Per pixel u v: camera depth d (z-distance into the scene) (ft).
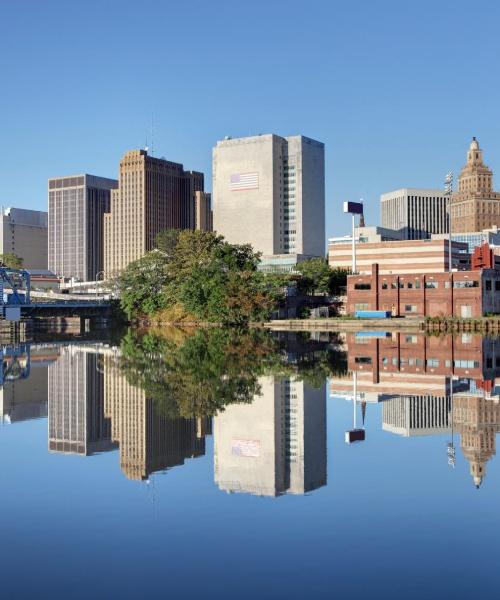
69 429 142.31
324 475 100.83
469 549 70.38
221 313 611.06
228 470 105.70
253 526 78.54
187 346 373.40
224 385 201.05
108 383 214.48
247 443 124.67
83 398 185.26
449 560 67.67
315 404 165.89
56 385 213.87
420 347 343.46
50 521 81.10
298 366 252.21
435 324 516.32
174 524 79.56
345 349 332.80
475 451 114.93
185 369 247.91
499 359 277.85
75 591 61.87
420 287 590.96
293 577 64.23
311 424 141.38
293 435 131.44
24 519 81.87
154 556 69.82
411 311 596.29
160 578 64.49
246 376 221.87
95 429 141.28
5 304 636.48
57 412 164.14
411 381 208.23
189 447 122.21
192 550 71.36
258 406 163.63
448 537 73.87
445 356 292.40
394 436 128.47
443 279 578.66
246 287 604.90
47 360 308.81
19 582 63.93
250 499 89.20
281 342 391.45
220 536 75.36
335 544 72.43
